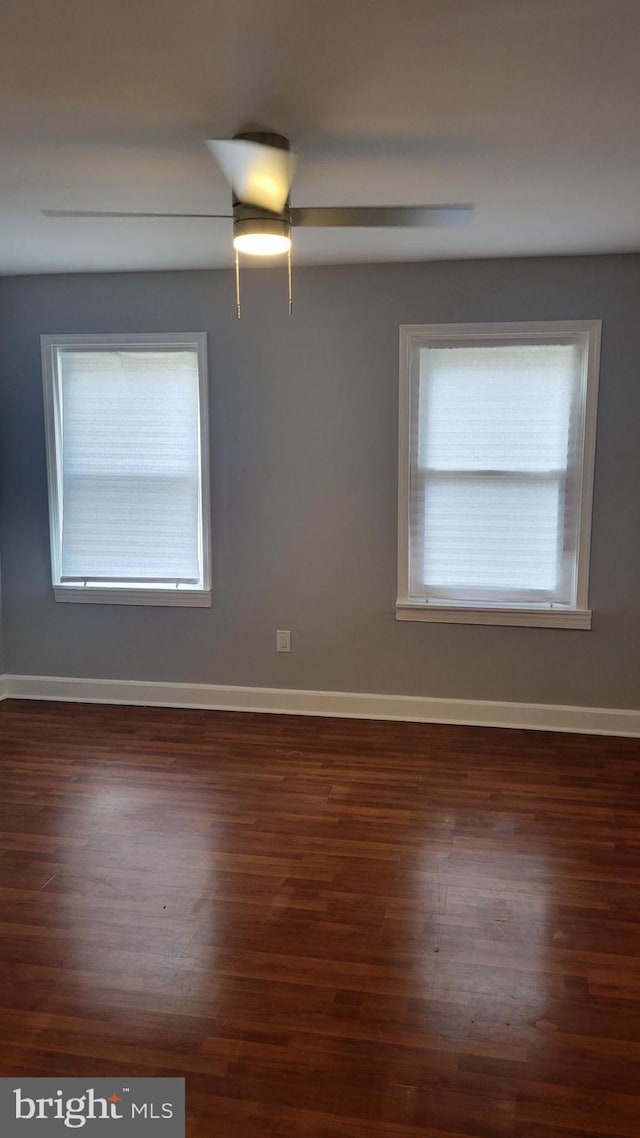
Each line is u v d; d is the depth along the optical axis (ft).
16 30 5.97
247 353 14.34
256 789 11.85
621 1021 7.11
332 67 6.59
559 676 14.15
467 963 7.88
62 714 15.17
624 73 6.69
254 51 6.31
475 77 6.76
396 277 13.71
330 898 9.00
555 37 6.09
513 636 14.20
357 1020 7.11
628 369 13.25
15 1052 6.74
